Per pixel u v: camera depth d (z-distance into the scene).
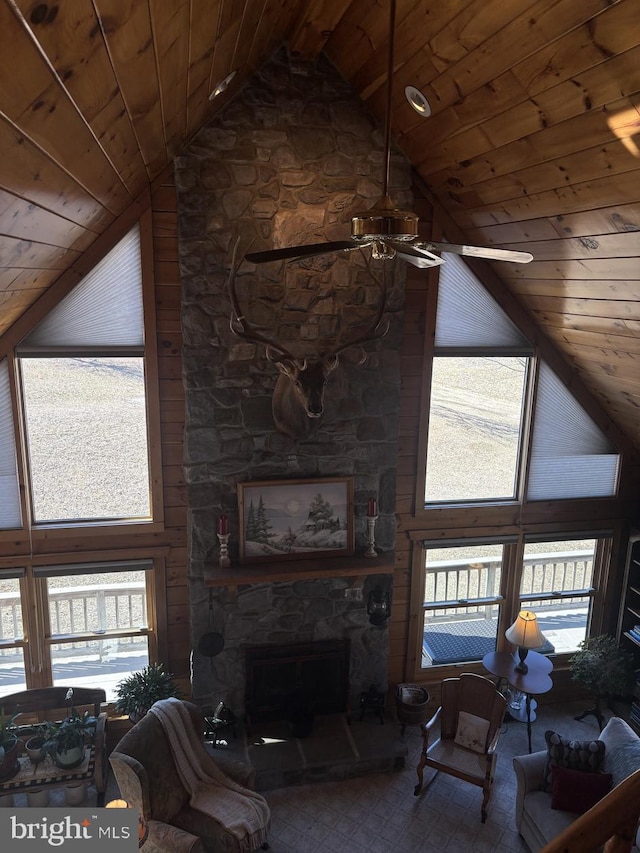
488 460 5.57
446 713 4.87
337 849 4.31
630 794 1.18
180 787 4.15
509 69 2.85
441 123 3.75
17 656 5.15
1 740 4.32
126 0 1.46
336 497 5.04
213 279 4.53
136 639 5.29
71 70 1.56
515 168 3.53
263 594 5.09
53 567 4.90
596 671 5.38
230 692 5.18
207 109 3.91
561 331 4.96
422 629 5.75
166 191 4.50
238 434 4.80
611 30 2.26
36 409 4.73
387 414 5.02
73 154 2.18
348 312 4.80
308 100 4.43
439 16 2.88
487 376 5.40
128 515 5.02
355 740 5.09
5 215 2.06
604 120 2.68
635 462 5.80
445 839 4.41
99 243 4.45
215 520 4.90
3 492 4.76
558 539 5.77
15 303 3.88
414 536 5.52
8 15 1.10
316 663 5.28
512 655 5.33
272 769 4.75
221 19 2.37
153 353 4.73
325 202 4.58
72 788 4.49
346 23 3.64
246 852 3.93
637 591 5.69
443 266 5.04
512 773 5.06
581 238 3.62
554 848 1.16
